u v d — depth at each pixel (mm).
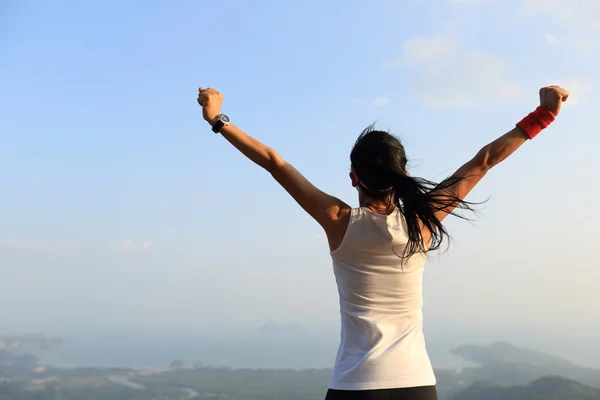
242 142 2033
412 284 1983
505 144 2176
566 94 2178
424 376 1885
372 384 1818
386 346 1880
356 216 1972
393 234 1941
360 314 1937
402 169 2014
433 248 2014
